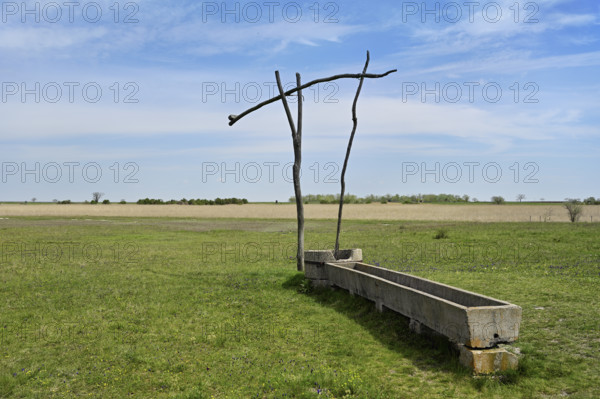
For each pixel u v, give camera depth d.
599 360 6.17
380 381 5.92
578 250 17.92
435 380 5.87
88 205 106.94
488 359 5.84
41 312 10.45
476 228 30.19
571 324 7.76
